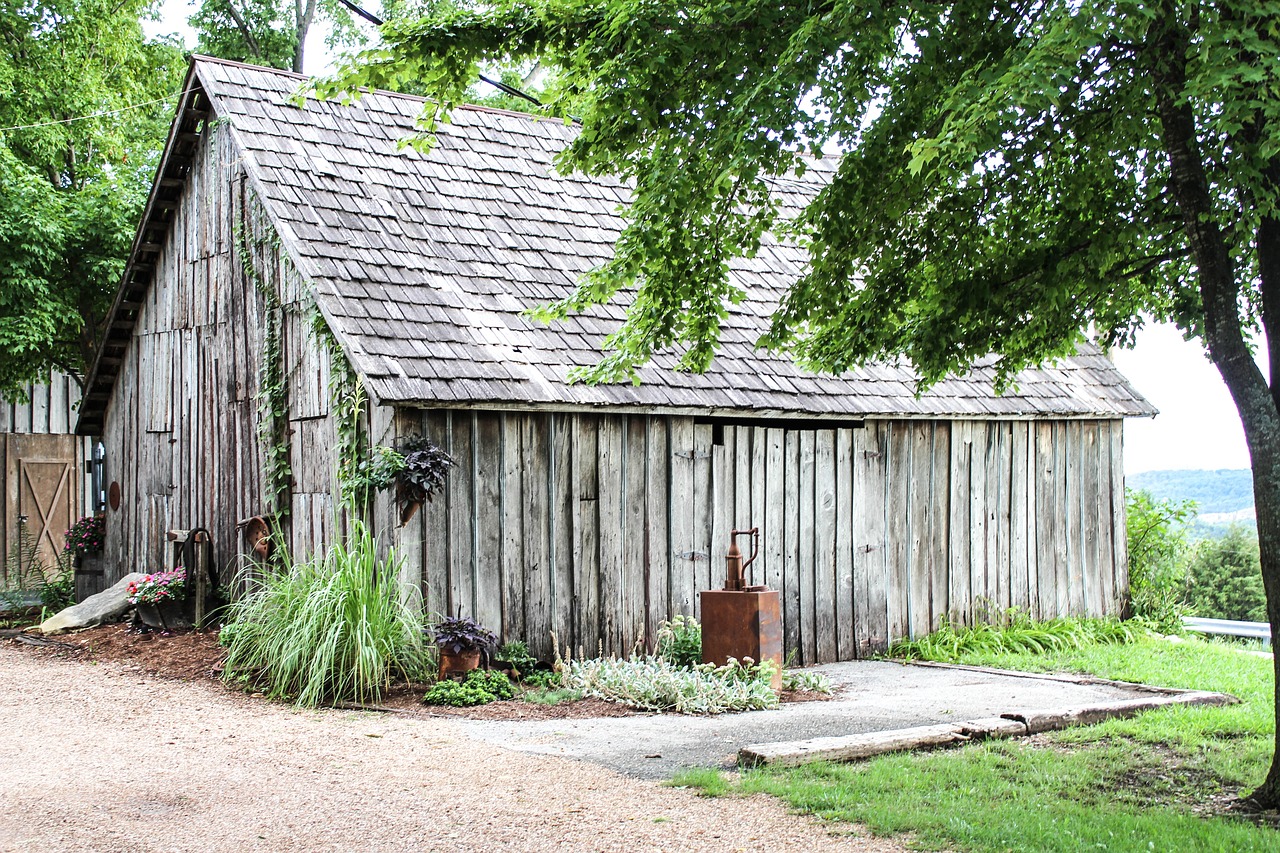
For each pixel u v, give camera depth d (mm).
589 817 6316
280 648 10352
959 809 6516
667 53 7223
